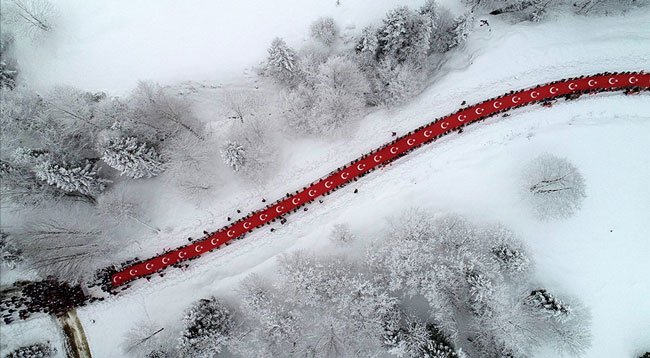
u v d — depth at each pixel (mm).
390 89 49375
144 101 50344
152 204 51938
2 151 49906
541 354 43906
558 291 44938
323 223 48375
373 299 43625
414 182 48156
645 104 48594
